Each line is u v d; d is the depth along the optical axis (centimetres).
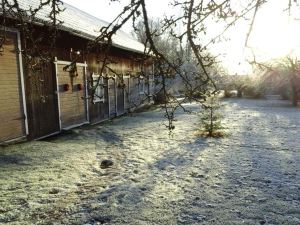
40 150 896
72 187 638
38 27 688
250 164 812
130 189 630
